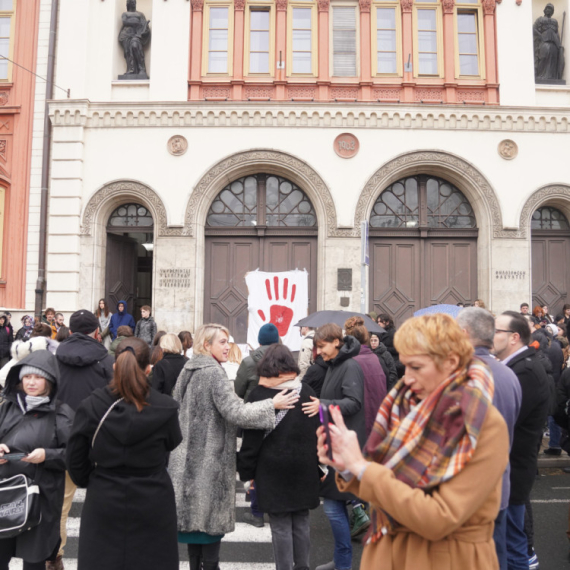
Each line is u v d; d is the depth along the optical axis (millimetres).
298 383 3979
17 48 14156
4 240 13711
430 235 13758
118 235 14242
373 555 2100
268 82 13641
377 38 13898
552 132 13461
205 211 13547
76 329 5070
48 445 3520
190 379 3926
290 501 3760
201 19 13844
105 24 13930
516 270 13148
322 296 13242
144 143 13438
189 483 3752
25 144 13914
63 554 4762
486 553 1955
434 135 13422
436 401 1961
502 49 13773
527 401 3762
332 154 13367
